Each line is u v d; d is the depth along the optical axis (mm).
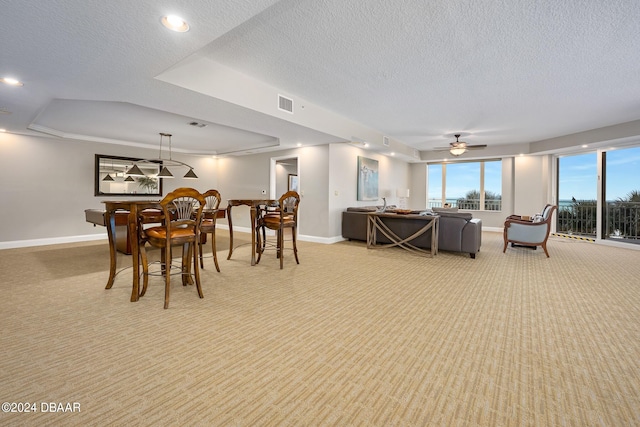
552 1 2094
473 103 4387
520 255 4898
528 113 4875
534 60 3006
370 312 2465
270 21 2369
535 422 1271
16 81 2805
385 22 2373
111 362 1701
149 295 2828
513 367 1679
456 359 1763
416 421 1275
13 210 5312
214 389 1478
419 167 9469
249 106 3541
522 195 7781
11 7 1701
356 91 3947
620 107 4539
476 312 2473
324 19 2338
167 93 3074
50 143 5676
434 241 4695
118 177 6527
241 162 7758
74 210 5965
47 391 1445
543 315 2412
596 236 6352
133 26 1926
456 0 2096
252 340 1980
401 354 1818
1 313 2371
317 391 1471
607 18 2283
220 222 8469
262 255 4738
